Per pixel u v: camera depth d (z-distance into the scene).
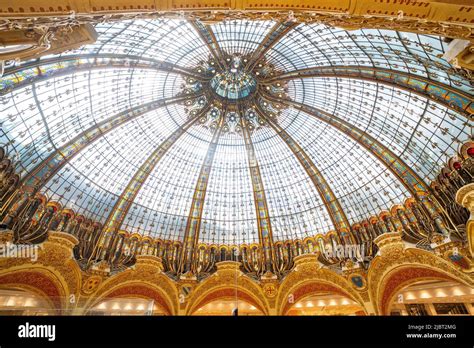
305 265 24.94
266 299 24.84
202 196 29.19
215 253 28.05
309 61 21.77
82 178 23.41
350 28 8.09
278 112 27.67
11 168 17.94
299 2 6.69
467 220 17.92
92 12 6.14
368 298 22.48
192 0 6.41
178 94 25.59
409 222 22.48
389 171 23.89
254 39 21.67
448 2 6.40
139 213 26.80
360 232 25.47
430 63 14.48
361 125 24.03
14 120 17.08
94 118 21.92
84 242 22.78
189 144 28.44
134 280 23.42
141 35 17.59
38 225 20.02
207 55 23.33
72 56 15.94
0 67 9.20
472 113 15.77
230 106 28.25
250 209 29.97
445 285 23.16
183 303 24.25
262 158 29.86
